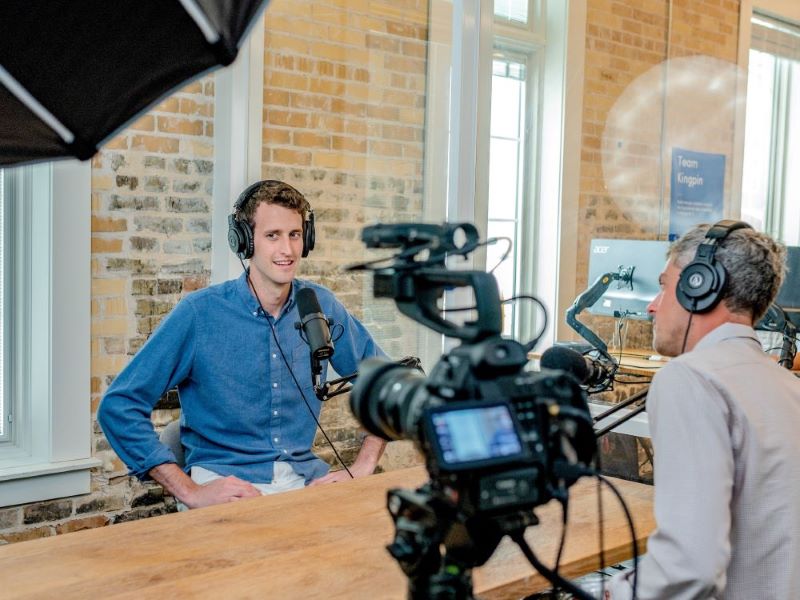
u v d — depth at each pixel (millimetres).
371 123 3697
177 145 3254
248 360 2521
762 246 1573
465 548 1007
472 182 3916
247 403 2521
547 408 998
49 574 1471
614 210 4391
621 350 3996
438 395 982
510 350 999
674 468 1407
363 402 1083
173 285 3279
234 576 1481
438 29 3826
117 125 1547
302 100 3506
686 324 1624
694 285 1578
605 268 3754
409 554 1015
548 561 1604
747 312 1581
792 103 4984
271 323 2566
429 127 3850
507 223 4078
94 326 3092
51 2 1279
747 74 4809
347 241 3676
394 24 3717
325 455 3547
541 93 4145
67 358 3014
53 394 2986
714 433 1406
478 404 962
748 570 1442
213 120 3336
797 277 3719
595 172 4309
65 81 1416
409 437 1026
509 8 4043
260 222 2502
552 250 4180
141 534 1688
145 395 2439
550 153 4172
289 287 2619
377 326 3752
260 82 3365
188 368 2496
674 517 1372
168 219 3250
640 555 1751
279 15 3406
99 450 3115
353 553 1605
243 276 2584
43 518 2988
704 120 4672
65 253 2986
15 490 2916
